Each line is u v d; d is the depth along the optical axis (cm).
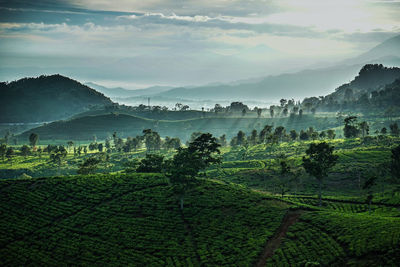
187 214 9912
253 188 15712
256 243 8306
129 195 11038
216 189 11656
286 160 18700
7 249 8588
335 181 15738
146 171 15012
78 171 18088
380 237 7444
